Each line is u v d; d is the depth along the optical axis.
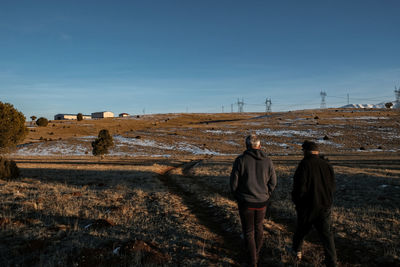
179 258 4.17
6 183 11.91
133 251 4.23
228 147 62.38
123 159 41.47
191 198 9.77
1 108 21.31
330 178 3.72
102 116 153.50
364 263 3.97
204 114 171.88
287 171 16.98
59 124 106.94
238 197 3.76
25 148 56.69
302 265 3.94
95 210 7.03
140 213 7.03
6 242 4.70
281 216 6.84
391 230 5.29
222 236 5.29
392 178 12.78
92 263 3.85
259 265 3.95
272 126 87.75
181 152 56.41
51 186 11.05
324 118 102.12
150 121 124.94
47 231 5.27
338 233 5.26
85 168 22.38
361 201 8.23
